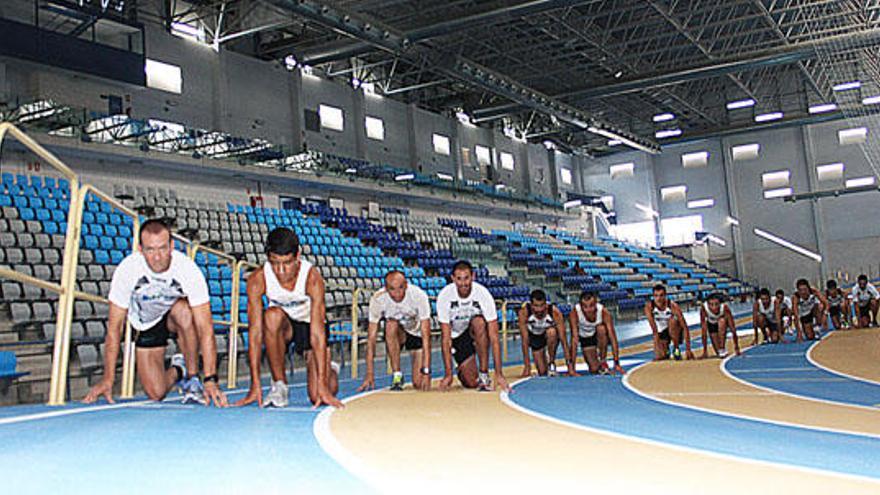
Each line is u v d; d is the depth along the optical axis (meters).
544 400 4.20
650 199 33.22
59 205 12.12
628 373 6.50
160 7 17.02
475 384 5.50
